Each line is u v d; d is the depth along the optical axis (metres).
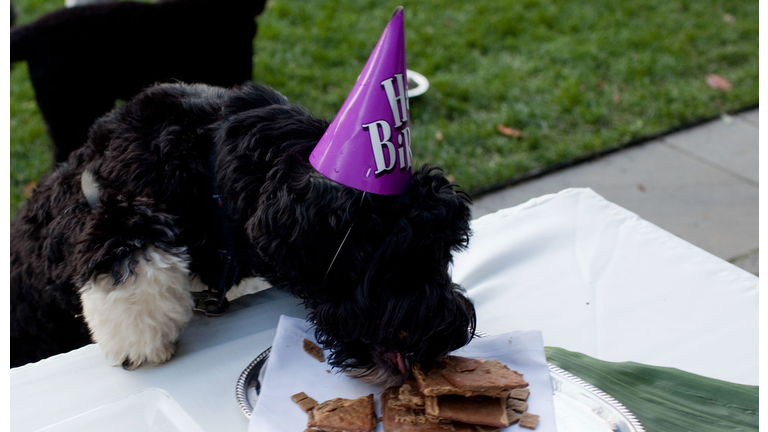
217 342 1.74
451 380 1.39
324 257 1.36
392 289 1.35
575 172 4.35
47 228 1.67
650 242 2.20
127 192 1.54
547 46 5.80
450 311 1.38
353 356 1.49
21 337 1.98
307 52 5.59
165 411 1.51
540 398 1.47
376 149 1.30
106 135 1.66
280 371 1.55
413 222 1.34
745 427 1.48
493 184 4.16
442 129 4.63
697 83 5.35
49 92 2.99
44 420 1.48
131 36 3.03
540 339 1.62
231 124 1.53
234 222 1.52
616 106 5.02
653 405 1.55
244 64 3.46
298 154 1.43
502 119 4.77
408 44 5.78
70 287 1.65
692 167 4.40
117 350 1.60
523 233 2.25
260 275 1.63
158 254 1.51
